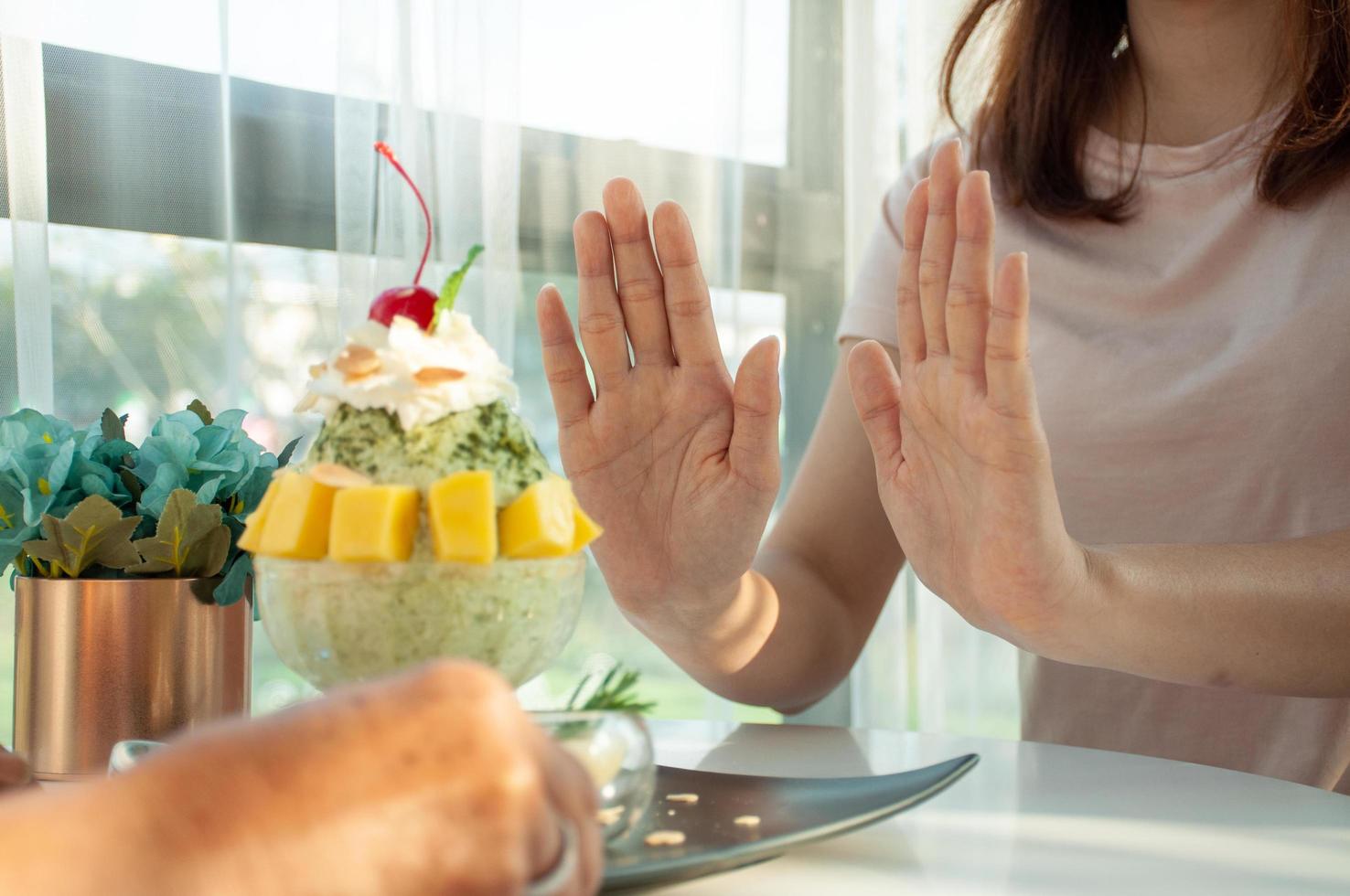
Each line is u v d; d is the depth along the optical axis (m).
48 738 0.75
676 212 0.81
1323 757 0.98
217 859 0.40
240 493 0.79
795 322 1.94
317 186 1.49
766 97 1.91
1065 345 1.04
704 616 0.88
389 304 0.69
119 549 0.76
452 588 0.65
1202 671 0.81
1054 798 0.73
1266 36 1.03
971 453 0.76
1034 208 1.07
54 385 1.34
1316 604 0.81
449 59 1.54
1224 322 1.01
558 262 1.71
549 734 0.62
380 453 0.66
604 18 1.72
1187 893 0.63
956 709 1.93
